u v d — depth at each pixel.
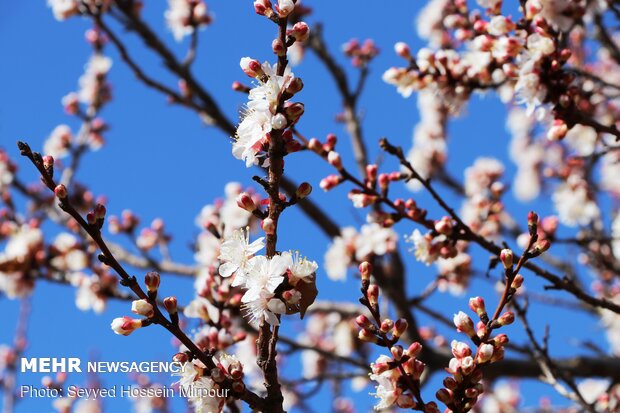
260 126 0.88
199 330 1.07
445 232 1.09
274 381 0.88
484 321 0.90
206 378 0.88
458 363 0.88
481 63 1.16
